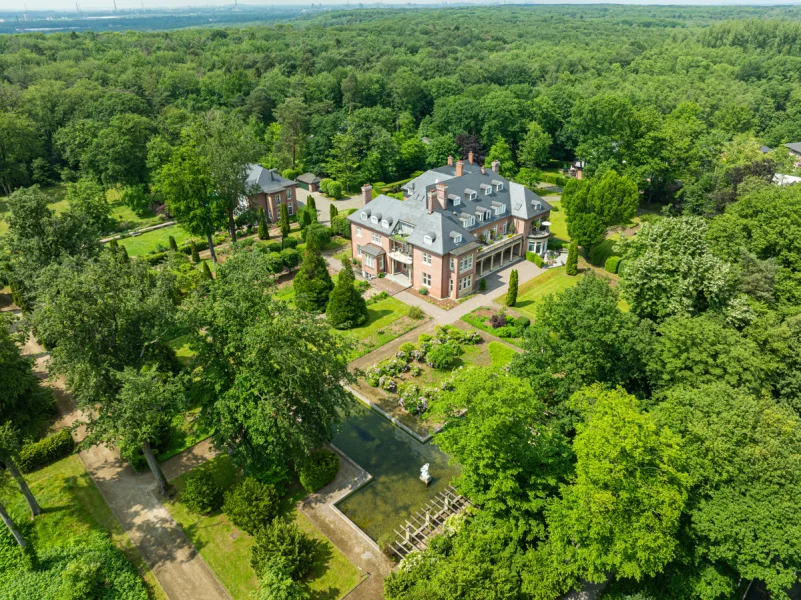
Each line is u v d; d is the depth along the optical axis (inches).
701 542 1193.4
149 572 1301.7
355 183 4320.9
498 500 1282.0
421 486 1585.9
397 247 2847.0
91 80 5364.2
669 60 6983.3
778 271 1999.3
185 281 2488.9
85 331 1317.7
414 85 5561.0
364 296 2684.5
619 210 2874.0
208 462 1644.9
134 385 1229.1
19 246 2020.2
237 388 1403.8
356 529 1417.3
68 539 1365.7
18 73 5191.9
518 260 3085.6
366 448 1739.7
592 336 1515.7
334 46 7736.2
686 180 3513.8
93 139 3959.2
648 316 1991.9
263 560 1249.4
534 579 1193.4
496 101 4800.7
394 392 1994.3
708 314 1818.4
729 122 4739.2
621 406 1181.7
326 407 1488.7
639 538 1093.1
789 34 7701.8
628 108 3526.1
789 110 5191.9
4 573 1268.5
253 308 1418.6
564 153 5187.0
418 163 4849.9
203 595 1248.8
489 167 4439.0
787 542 1074.7
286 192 3710.6
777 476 1138.7
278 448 1405.0
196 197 2807.6
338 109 5698.8
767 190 2244.1
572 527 1179.9
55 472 1588.3
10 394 1605.6
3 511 1261.1
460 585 1093.8
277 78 5674.2
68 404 1876.2
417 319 2463.1
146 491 1533.0
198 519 1446.9
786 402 1549.0
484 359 2164.1
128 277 1492.4
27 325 1581.0
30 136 4124.0
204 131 2945.4
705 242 2001.7
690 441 1247.5
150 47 7214.6
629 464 1121.4
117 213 3875.5
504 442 1233.4
